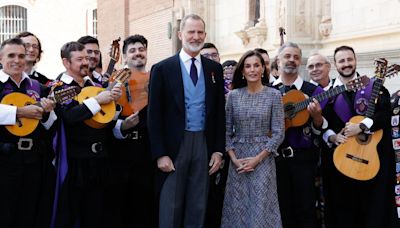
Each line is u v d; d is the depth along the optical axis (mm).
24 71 5500
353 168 5398
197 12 14805
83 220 5293
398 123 5508
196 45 5184
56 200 5102
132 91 5695
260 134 5340
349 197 5617
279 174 5641
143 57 5949
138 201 5805
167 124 5172
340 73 5715
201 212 5211
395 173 5527
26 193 4961
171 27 16359
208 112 5188
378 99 5457
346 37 9508
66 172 5113
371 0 8945
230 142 5445
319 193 5840
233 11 13750
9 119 4754
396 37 8375
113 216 5480
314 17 10312
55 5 31922
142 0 18578
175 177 5145
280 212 5594
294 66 5766
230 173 5445
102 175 5305
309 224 5559
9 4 32500
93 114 5059
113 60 6059
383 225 5445
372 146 5414
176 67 5195
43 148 5066
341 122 5625
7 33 33000
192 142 5184
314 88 5828
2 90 4922
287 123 5598
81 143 5191
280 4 11016
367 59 8797
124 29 19953
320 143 5773
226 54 13938
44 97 5137
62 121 5121
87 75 5492
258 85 5438
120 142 5668
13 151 4871
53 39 32031
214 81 5266
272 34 11867
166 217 5172
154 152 5121
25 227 5000
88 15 30875
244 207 5328
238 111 5406
